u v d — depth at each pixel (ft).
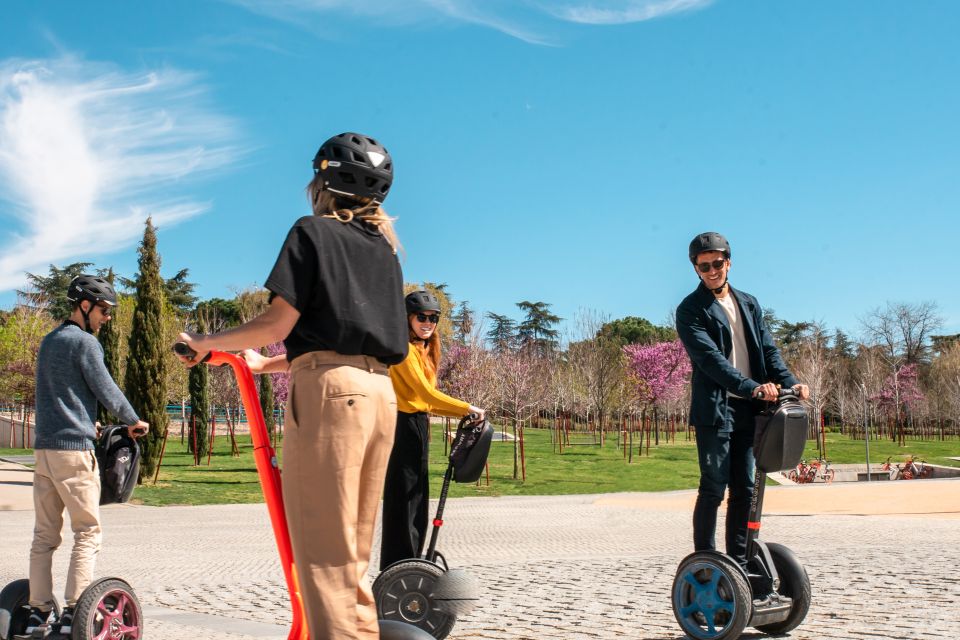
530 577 27.14
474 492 86.38
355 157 8.54
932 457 153.07
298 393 8.07
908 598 20.83
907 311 218.18
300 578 8.01
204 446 111.34
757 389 15.55
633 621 18.70
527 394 131.13
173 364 114.62
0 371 146.92
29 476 88.07
